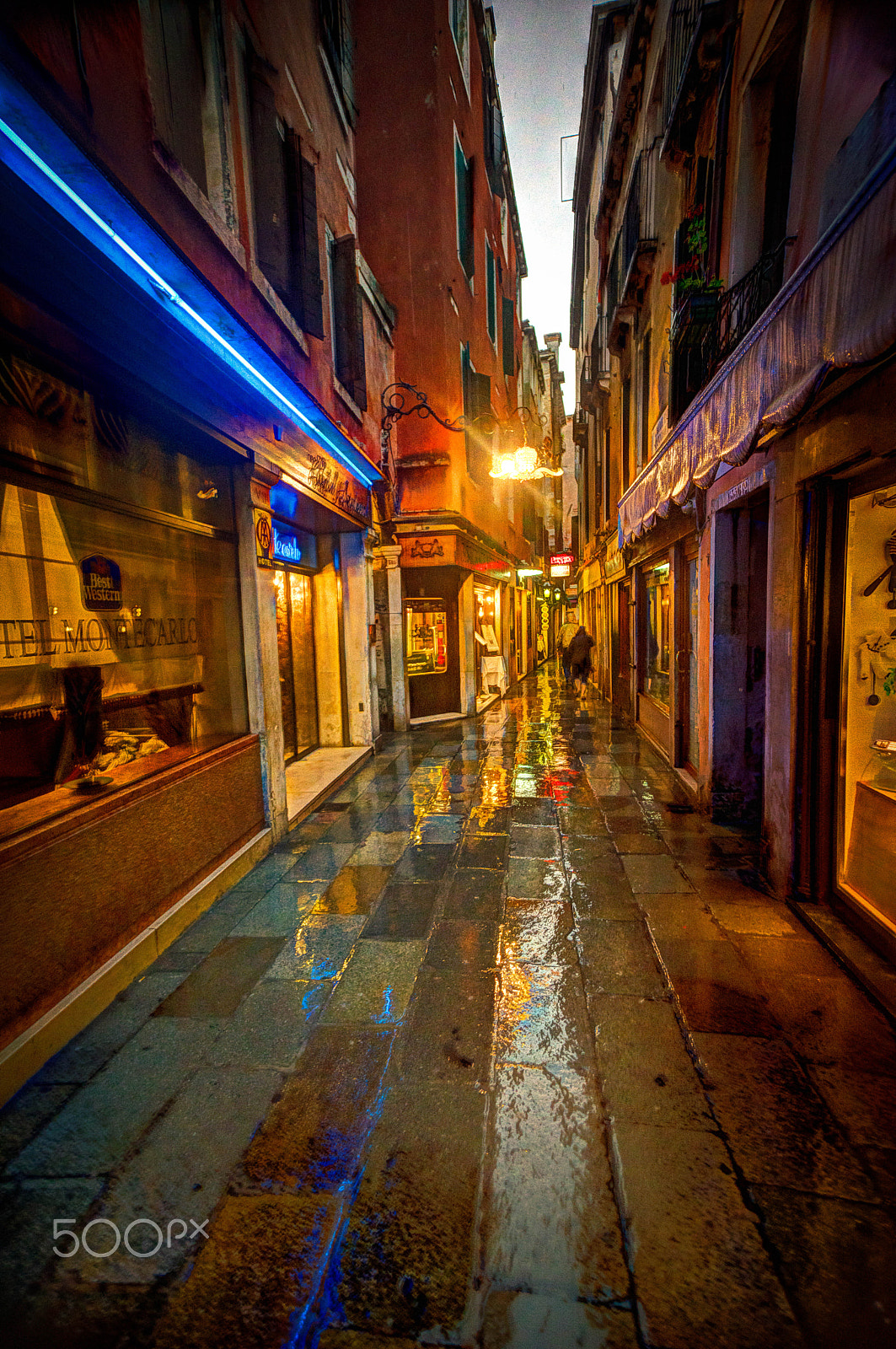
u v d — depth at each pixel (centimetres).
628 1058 236
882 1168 186
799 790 346
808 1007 265
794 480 334
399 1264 160
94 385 310
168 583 379
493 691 1407
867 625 313
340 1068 233
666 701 766
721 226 468
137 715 349
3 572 266
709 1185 181
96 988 267
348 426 670
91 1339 143
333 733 791
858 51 259
